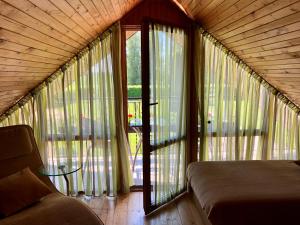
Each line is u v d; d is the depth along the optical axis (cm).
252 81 315
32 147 258
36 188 216
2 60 168
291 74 243
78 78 300
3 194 201
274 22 182
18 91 265
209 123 324
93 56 299
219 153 328
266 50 232
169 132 291
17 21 138
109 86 303
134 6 298
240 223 177
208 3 230
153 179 279
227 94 319
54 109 303
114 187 316
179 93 298
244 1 184
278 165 250
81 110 306
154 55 259
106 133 309
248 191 192
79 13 193
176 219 267
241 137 328
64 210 196
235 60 310
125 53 313
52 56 243
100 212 283
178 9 304
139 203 302
